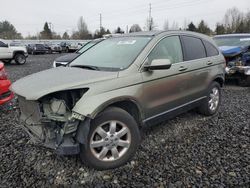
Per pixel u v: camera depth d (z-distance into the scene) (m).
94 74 3.07
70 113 2.73
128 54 3.50
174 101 3.84
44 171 3.02
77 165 3.15
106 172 3.01
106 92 2.89
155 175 2.93
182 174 2.94
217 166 3.10
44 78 3.14
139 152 3.48
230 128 4.36
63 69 3.61
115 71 3.16
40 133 2.92
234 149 3.56
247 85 8.11
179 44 4.09
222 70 5.09
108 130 2.99
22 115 3.37
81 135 2.73
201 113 4.95
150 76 3.36
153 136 4.01
